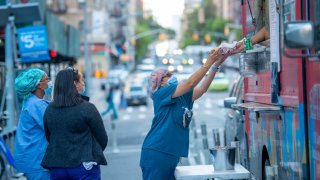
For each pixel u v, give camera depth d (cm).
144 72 9325
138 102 6794
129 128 3938
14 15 2312
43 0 3366
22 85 977
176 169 949
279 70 873
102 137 898
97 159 890
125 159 2305
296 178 811
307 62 768
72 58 4775
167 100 920
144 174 941
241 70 1170
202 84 943
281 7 814
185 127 933
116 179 1830
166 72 941
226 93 8150
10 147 1936
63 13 10675
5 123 2059
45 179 970
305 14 770
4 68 2283
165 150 924
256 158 1082
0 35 2808
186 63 6681
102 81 9438
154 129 936
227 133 1582
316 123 740
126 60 14825
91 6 11138
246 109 928
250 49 917
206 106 6225
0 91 2222
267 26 973
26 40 2722
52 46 3506
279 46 869
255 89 1055
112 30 14025
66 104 885
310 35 686
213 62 913
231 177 898
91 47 10675
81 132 887
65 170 882
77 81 908
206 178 894
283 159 878
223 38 16938
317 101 734
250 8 1095
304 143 778
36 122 964
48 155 890
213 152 925
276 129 920
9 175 1794
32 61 2811
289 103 832
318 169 736
